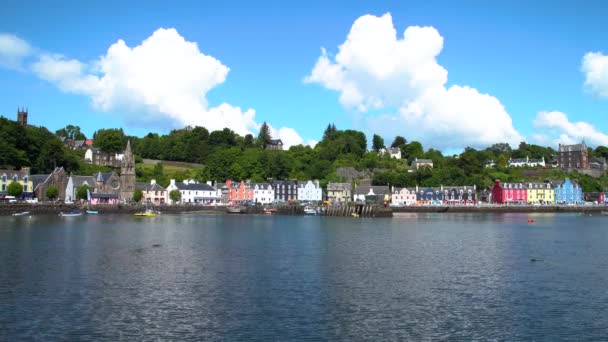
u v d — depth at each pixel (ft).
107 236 304.91
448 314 134.21
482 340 115.65
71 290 155.63
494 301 147.13
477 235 335.26
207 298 147.95
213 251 241.14
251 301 144.87
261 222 469.98
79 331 118.93
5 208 525.75
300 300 146.51
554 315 133.80
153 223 433.07
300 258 220.43
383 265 203.62
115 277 175.11
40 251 232.32
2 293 150.92
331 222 479.00
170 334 117.70
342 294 153.69
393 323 126.62
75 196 651.25
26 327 121.08
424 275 183.11
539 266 203.62
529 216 625.41
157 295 150.92
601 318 131.34
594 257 229.25
